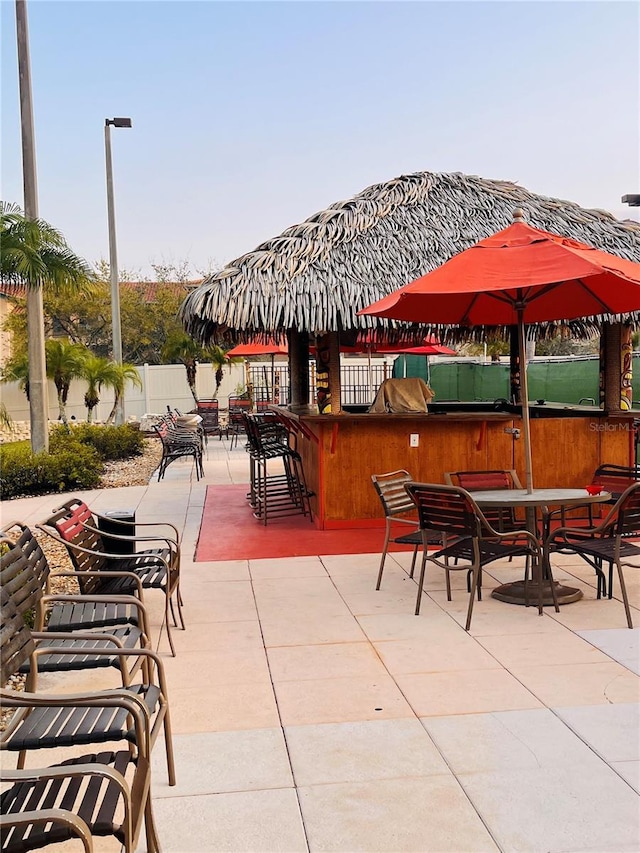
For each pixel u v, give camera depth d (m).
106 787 2.53
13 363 19.52
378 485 5.92
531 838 2.64
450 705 3.74
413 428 8.18
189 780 3.07
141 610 3.57
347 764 3.18
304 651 4.54
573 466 8.35
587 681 4.01
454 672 4.16
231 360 23.69
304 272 7.81
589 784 2.98
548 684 3.98
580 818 2.76
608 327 8.38
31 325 13.22
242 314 7.44
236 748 3.33
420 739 3.38
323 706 3.76
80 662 3.21
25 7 13.15
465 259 5.14
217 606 5.50
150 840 2.50
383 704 3.77
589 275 4.70
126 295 33.38
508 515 6.17
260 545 7.48
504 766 3.13
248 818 2.79
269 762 3.20
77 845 2.68
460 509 4.98
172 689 4.01
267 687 4.01
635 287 5.93
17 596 2.98
